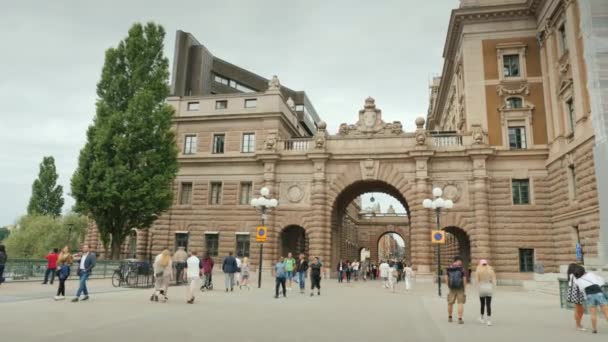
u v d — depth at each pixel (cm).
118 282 2328
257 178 3700
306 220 3500
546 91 3303
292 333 1048
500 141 3384
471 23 3619
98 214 3148
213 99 4003
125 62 3444
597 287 1172
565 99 2959
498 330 1172
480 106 3475
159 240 3775
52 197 6800
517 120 3388
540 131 3325
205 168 3825
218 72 6366
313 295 2166
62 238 5706
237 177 3747
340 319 1316
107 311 1323
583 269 1220
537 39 3459
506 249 3169
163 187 3266
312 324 1199
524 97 3406
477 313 1543
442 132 3575
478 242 3148
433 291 2548
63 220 6009
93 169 3077
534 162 3262
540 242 3139
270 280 3272
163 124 3322
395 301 1936
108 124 3139
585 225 2633
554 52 3144
